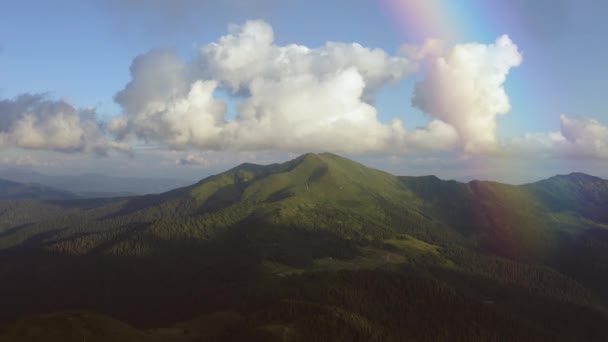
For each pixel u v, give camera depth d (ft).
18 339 360.48
